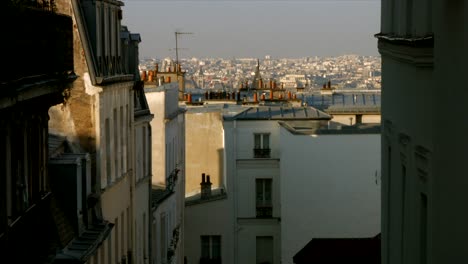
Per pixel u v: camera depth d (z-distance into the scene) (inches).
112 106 1656.0
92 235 1366.9
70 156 1365.7
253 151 2785.4
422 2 940.6
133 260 1851.6
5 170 903.1
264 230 2797.7
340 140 2370.8
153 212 2140.7
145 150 2049.7
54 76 1018.1
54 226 1182.3
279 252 2792.8
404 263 1045.2
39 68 948.6
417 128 962.7
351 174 2370.8
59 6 1533.0
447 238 775.7
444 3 787.4
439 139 808.9
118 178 1708.9
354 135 2364.7
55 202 1273.4
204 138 3019.2
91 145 1537.9
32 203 1047.0
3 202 892.0
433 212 833.5
